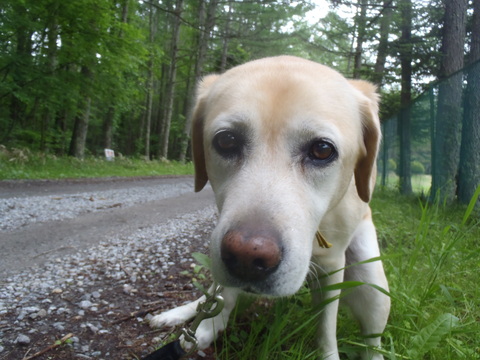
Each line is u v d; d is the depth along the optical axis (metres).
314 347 0.37
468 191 1.16
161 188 1.87
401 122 1.65
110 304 0.46
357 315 0.41
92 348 0.36
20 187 1.42
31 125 3.27
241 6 3.81
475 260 0.61
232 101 0.32
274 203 0.27
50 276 0.54
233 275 0.26
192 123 0.42
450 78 1.23
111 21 2.23
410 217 1.02
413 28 2.34
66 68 2.45
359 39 2.59
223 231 0.26
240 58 4.85
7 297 0.46
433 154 1.29
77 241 0.74
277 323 0.37
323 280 0.39
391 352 0.34
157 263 0.62
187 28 5.09
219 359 0.36
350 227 0.38
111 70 2.35
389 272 0.54
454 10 1.68
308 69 0.34
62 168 2.07
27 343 0.36
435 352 0.37
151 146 6.34
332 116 0.31
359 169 0.39
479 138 1.14
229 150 0.32
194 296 0.50
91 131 5.78
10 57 1.99
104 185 1.77
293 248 0.26
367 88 0.42
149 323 0.42
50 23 2.12
